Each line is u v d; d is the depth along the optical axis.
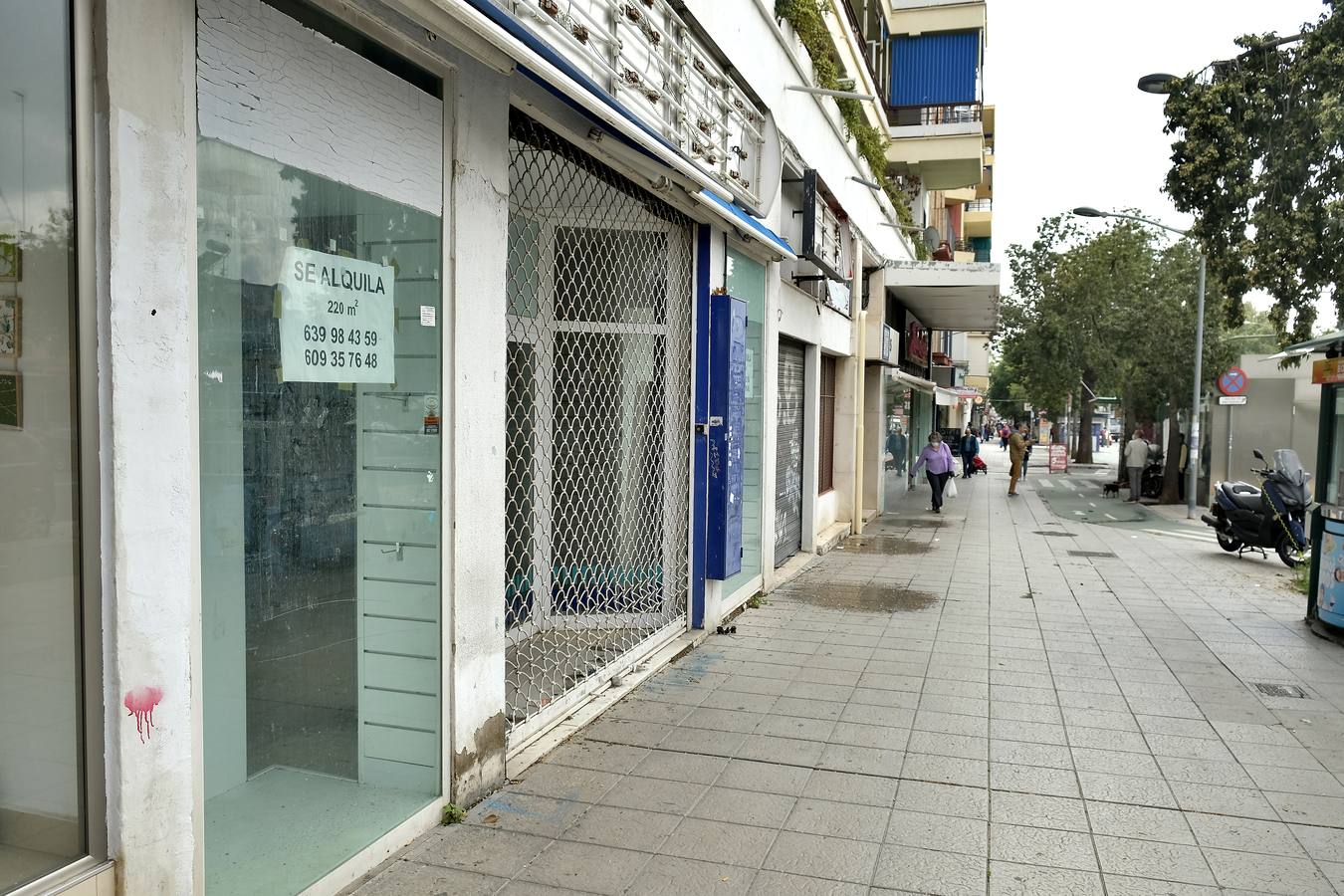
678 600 7.20
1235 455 19.94
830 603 8.73
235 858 2.89
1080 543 13.68
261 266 2.88
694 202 6.41
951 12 20.02
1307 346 7.86
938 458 17.92
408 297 3.57
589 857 3.59
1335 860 3.67
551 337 6.07
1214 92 8.19
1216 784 4.44
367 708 3.48
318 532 3.22
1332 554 7.45
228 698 2.87
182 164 2.49
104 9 2.26
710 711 5.41
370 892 3.28
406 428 3.61
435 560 3.78
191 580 2.56
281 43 2.88
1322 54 7.75
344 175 3.19
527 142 4.93
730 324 7.06
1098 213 19.33
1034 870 3.56
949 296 18.45
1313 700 5.83
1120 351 24.83
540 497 5.97
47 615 2.26
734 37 7.07
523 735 4.72
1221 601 9.10
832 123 11.19
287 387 3.04
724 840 3.76
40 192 2.21
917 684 6.05
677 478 7.13
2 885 2.18
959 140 20.14
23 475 2.21
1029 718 5.40
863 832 3.86
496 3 3.38
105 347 2.31
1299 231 7.94
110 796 2.37
